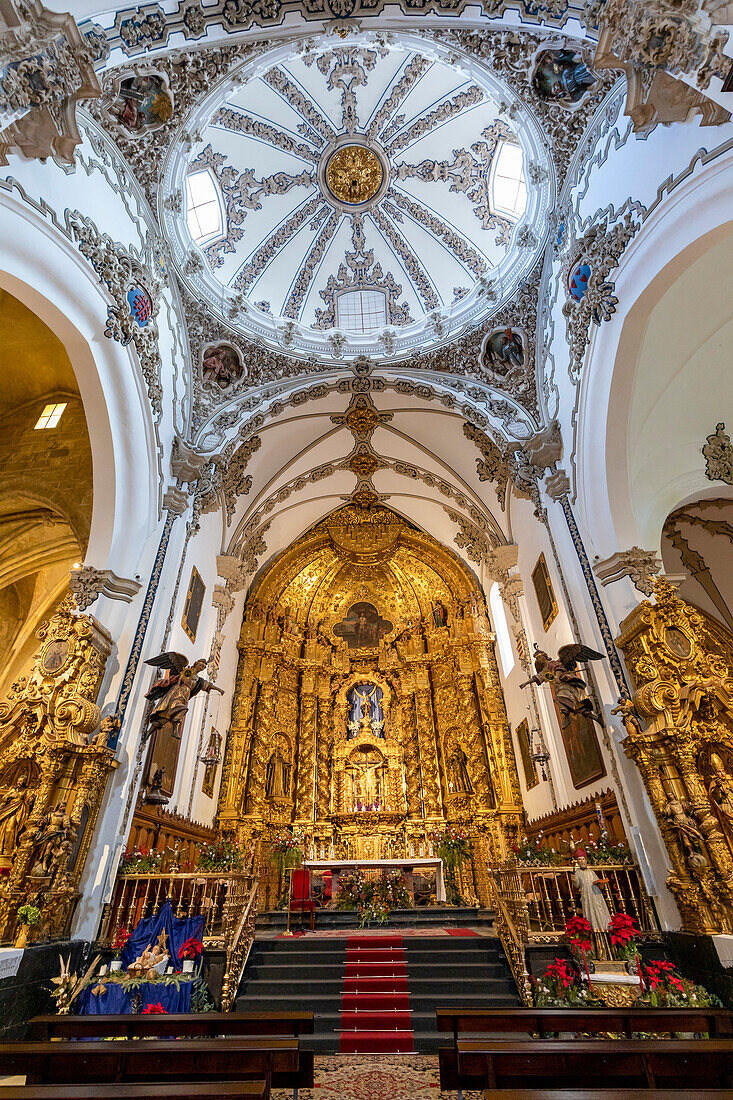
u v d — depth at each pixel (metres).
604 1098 2.90
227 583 15.32
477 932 10.20
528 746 14.27
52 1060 4.04
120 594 9.70
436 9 7.59
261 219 14.77
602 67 6.65
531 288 12.62
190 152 11.38
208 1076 4.20
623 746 8.34
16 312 10.93
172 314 12.04
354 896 13.36
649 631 8.31
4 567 14.00
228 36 7.65
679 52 5.57
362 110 14.02
